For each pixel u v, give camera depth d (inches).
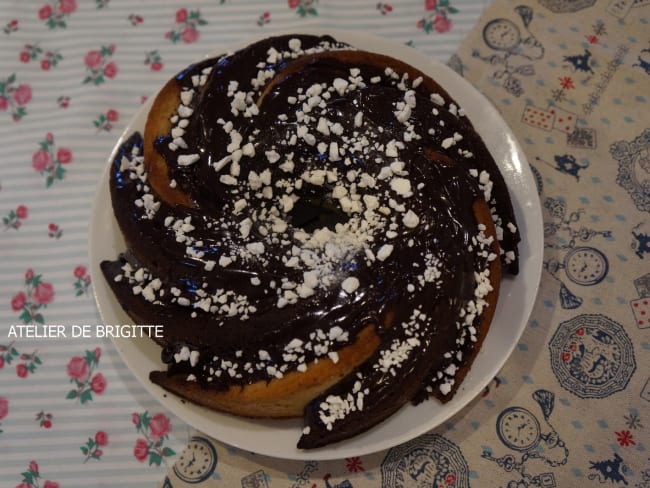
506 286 12.7
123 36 16.7
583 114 15.1
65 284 14.5
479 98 14.0
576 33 15.7
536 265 12.8
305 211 12.8
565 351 13.2
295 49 13.7
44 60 16.6
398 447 12.7
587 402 12.8
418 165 12.0
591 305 13.5
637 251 13.9
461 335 11.7
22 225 15.1
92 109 15.9
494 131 13.8
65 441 13.2
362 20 16.3
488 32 15.9
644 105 15.0
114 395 13.5
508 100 15.3
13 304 14.4
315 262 11.6
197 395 11.8
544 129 15.0
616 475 12.2
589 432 12.6
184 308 11.8
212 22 16.7
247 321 11.4
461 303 11.4
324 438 11.3
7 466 13.1
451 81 14.2
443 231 11.6
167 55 16.4
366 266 11.4
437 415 11.9
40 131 15.8
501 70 15.6
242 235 12.0
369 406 11.1
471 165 12.6
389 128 12.4
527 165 13.4
